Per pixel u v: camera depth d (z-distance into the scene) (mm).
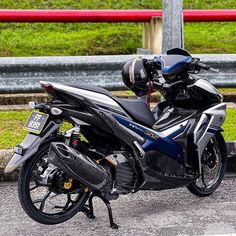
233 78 8109
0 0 13359
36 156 5418
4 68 7562
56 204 6215
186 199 6457
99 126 5551
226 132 8164
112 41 11961
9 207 6172
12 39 12016
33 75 7664
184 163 6184
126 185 5723
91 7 13406
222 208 6207
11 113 8875
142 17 10523
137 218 5906
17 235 5477
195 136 6176
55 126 5402
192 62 6012
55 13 9625
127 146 5730
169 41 7902
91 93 5488
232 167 7375
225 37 12914
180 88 6137
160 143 5934
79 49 11641
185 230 5625
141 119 5789
